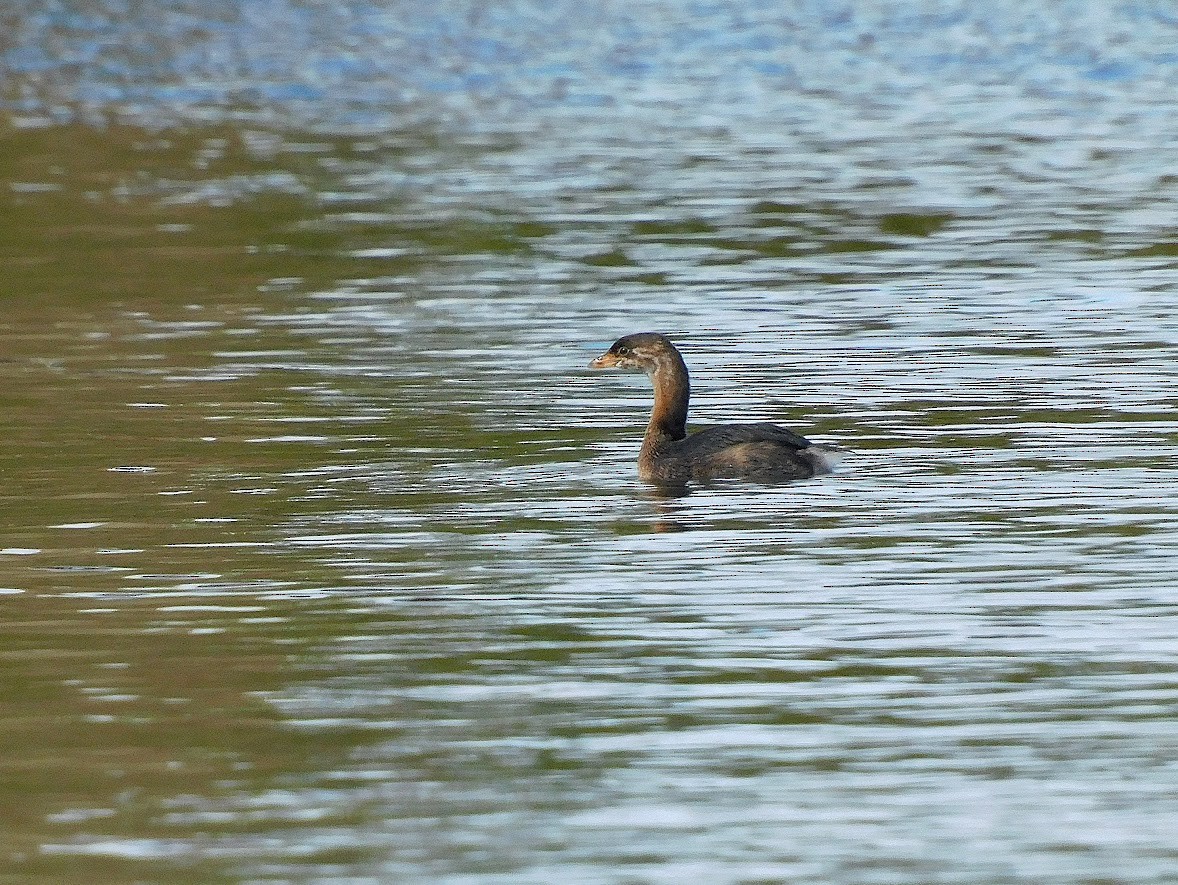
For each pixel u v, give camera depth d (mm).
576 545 17125
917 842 11383
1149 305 27797
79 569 16594
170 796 12172
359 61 57688
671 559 16672
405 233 34562
